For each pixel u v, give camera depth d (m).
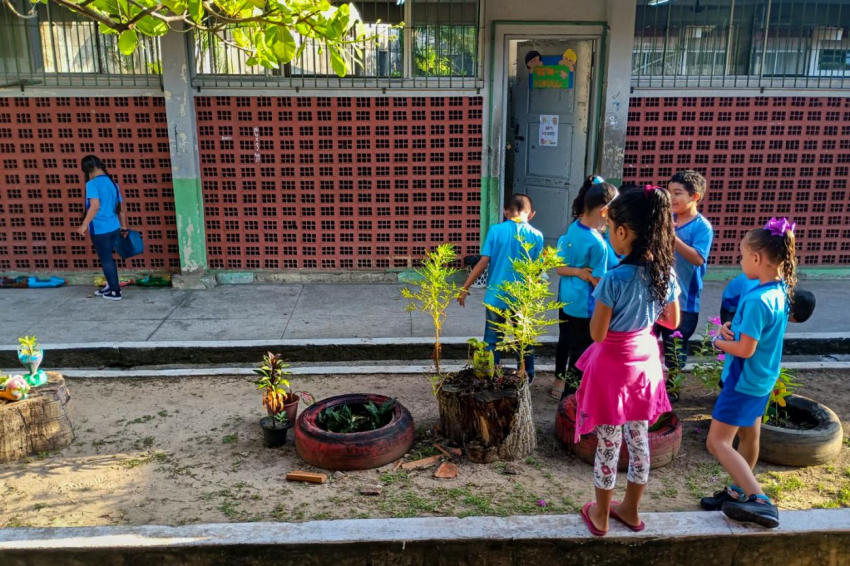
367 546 3.50
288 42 3.14
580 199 5.07
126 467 4.37
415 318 7.18
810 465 4.38
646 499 4.01
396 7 7.81
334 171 8.14
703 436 4.84
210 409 5.27
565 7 7.91
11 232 8.23
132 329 6.76
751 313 3.50
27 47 7.79
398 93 7.93
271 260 8.42
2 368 6.13
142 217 8.24
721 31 8.11
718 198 8.46
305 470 4.33
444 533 3.54
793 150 8.33
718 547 3.58
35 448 4.52
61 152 8.02
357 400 4.80
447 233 8.39
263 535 3.50
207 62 7.88
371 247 8.41
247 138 8.01
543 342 6.59
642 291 3.23
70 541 3.45
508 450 4.43
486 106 8.05
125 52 3.24
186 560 3.47
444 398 4.56
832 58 8.23
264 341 6.43
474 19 7.89
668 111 8.16
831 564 3.66
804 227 8.60
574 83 8.63
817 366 6.17
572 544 3.54
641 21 8.04
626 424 3.51
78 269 8.37
